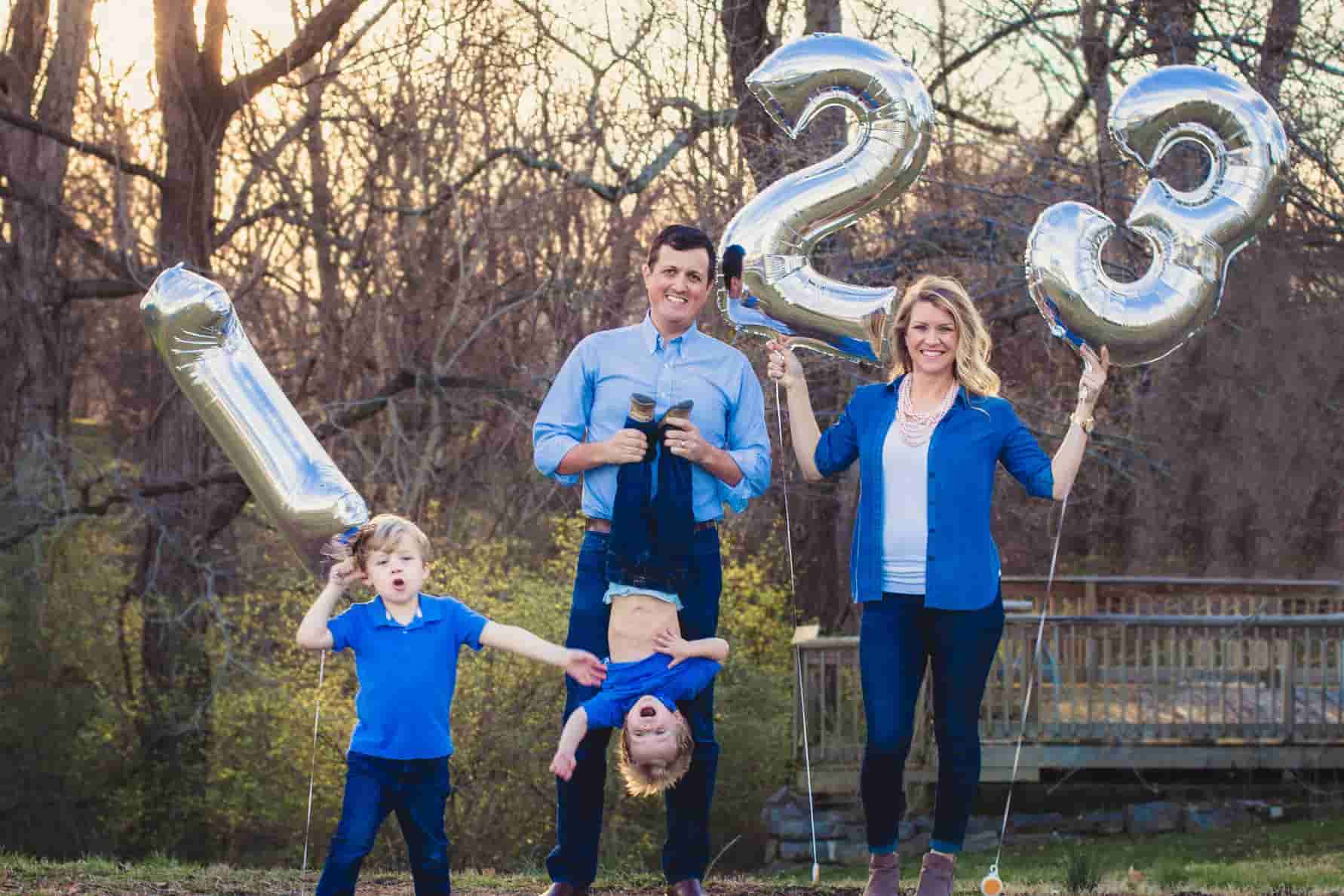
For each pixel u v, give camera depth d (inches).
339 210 682.2
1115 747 489.4
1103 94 518.9
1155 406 608.4
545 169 574.9
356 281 699.4
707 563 168.7
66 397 754.2
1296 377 577.9
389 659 157.9
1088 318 178.2
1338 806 489.1
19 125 620.4
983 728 495.2
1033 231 182.4
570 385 169.8
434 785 159.3
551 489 593.3
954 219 542.3
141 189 784.9
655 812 503.8
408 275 650.2
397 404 633.6
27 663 688.4
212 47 653.9
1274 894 258.8
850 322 183.5
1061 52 537.3
